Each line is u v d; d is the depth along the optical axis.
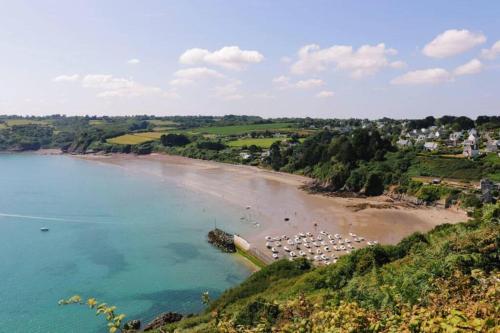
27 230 85.12
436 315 10.97
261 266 67.75
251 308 23.69
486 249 25.61
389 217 96.69
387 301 18.31
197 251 74.25
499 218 39.53
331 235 82.38
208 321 36.97
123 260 69.12
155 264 67.69
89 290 57.47
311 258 69.56
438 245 30.95
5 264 65.94
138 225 89.94
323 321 12.91
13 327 47.56
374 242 78.00
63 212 100.38
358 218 96.06
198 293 57.62
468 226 41.78
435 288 18.00
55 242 77.56
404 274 25.52
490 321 9.06
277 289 42.94
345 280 37.66
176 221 93.31
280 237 81.25
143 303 54.47
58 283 59.34
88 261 68.19
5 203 110.12
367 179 123.12
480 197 96.62
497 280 16.08
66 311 51.34
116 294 56.69
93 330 47.25
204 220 94.31
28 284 58.66
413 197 111.31
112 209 104.06
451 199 103.00
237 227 88.81
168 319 47.62
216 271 65.50
